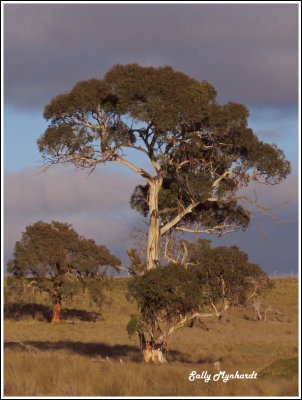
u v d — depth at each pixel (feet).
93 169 269.44
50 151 263.49
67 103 266.98
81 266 511.40
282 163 275.59
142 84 258.98
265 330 485.97
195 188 270.26
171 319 256.73
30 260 510.99
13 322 518.37
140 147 273.13
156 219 273.33
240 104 273.33
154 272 246.68
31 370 179.22
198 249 270.67
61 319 549.54
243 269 250.57
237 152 279.49
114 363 213.46
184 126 272.10
